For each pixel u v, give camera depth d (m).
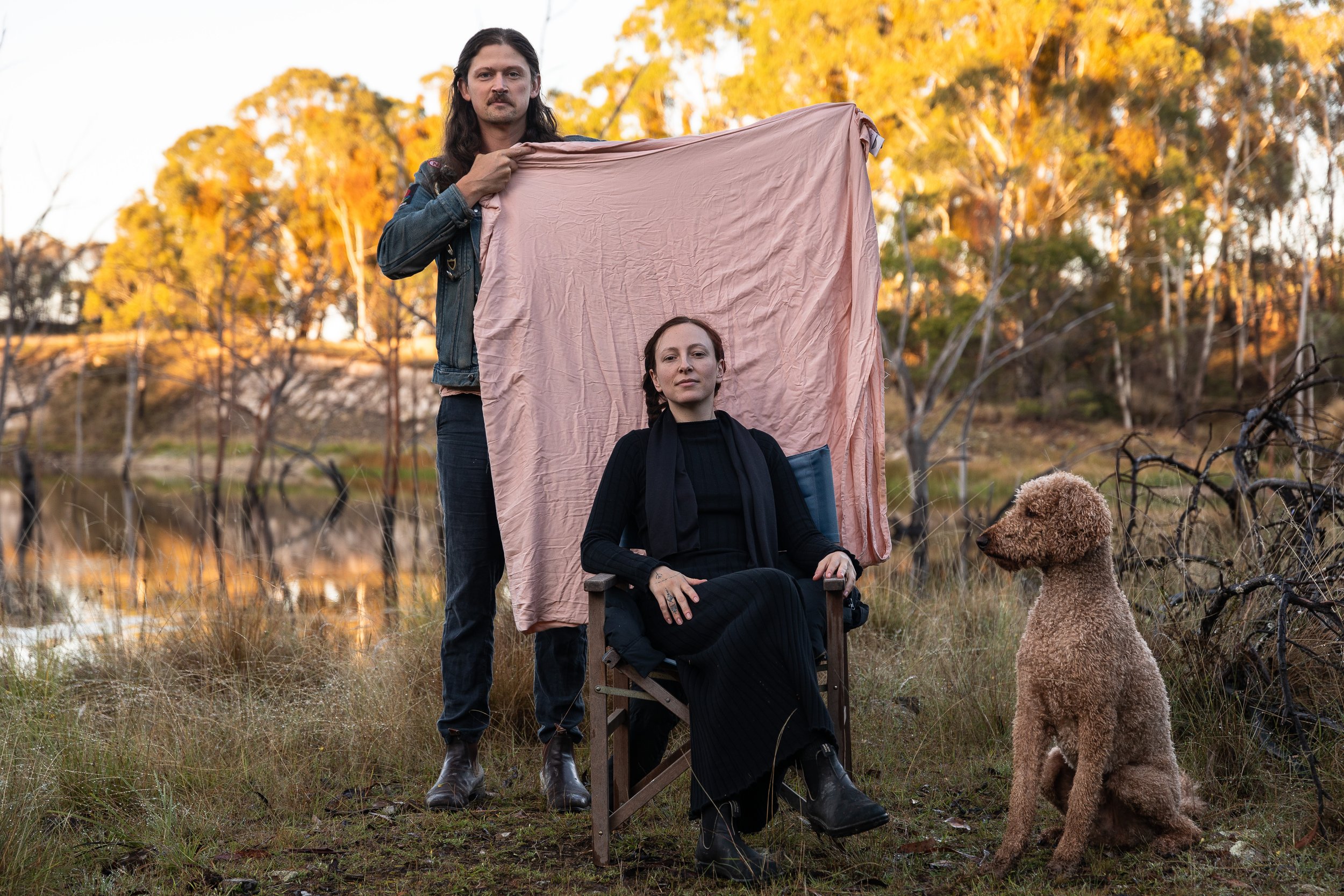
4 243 10.86
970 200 22.45
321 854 2.67
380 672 4.01
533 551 3.09
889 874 2.45
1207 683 3.26
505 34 3.29
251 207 24.17
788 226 3.31
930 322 15.20
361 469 7.02
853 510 3.17
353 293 27.52
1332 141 28.38
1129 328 27.11
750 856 2.39
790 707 2.34
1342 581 3.39
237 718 3.57
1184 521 4.30
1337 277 28.78
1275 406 4.18
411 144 14.76
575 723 3.14
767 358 3.29
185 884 2.45
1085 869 2.46
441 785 3.04
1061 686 2.42
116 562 6.51
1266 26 27.94
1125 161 25.88
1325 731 2.94
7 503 20.22
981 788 3.13
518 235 3.21
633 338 3.26
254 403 33.75
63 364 18.91
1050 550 2.43
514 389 3.14
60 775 3.01
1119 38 23.33
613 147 3.29
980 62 19.28
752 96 19.84
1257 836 2.58
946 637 4.17
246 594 5.28
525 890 2.42
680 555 2.72
